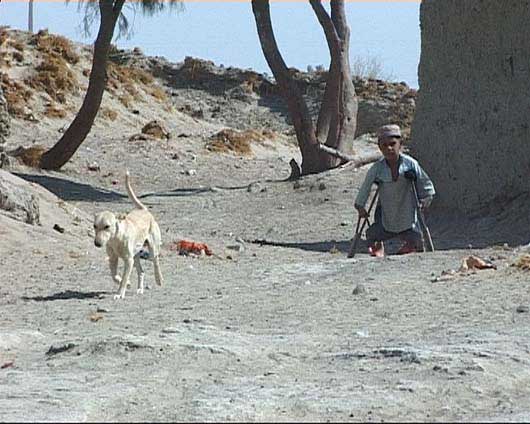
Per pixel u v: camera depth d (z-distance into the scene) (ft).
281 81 112.88
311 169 111.86
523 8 72.49
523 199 72.84
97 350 30.27
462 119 77.87
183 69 212.23
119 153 131.54
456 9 78.07
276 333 34.55
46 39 167.94
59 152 117.29
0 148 85.87
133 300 42.80
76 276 50.03
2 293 45.14
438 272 47.93
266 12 113.80
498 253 53.11
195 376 27.58
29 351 31.83
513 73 73.56
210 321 36.91
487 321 35.91
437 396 25.67
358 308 39.42
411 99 194.70
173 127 165.89
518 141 73.41
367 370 28.25
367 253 69.36
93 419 23.25
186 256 59.82
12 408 24.03
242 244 71.51
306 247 75.15
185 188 116.16
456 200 78.18
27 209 64.03
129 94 171.42
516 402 25.54
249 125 197.16
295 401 24.82
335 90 115.55
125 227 43.34
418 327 35.22
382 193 58.44
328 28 115.75
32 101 149.38
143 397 25.32
